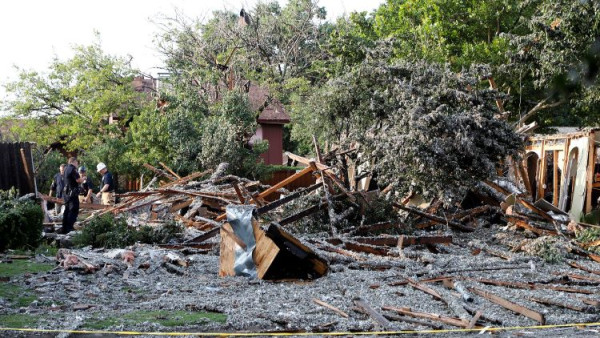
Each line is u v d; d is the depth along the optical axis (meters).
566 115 31.23
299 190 17.27
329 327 7.58
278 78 41.12
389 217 16.92
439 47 31.58
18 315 8.04
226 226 10.99
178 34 41.41
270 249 10.41
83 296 9.20
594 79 23.05
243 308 8.48
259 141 33.78
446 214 18.59
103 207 21.62
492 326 7.82
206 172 25.36
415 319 8.04
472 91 18.50
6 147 21.44
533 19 24.61
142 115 33.44
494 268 11.95
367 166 20.41
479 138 17.30
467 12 34.88
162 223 16.75
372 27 37.44
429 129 16.94
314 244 13.62
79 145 39.88
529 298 9.33
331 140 21.69
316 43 44.25
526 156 26.00
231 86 39.06
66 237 15.70
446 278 10.65
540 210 19.03
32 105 41.69
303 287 9.99
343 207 17.03
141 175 31.88
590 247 14.79
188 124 30.98
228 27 41.84
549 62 23.70
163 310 8.43
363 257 12.55
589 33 22.66
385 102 18.77
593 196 23.39
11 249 13.82
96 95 40.56
